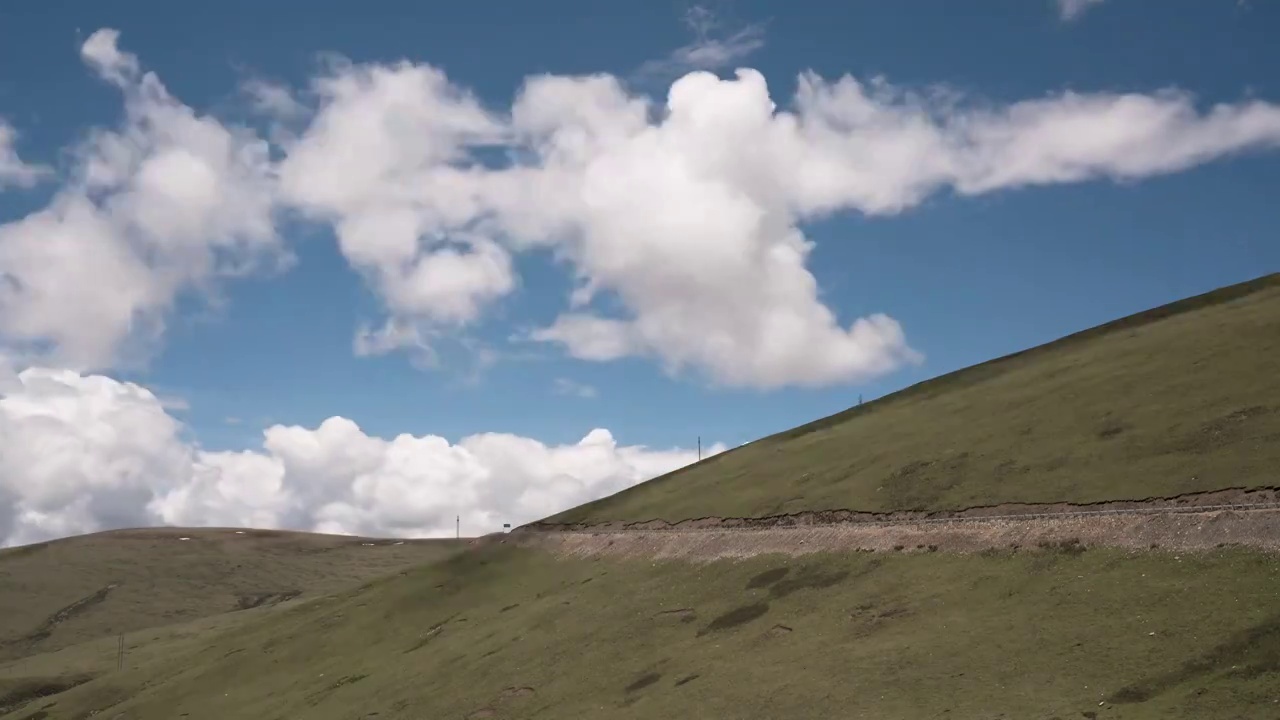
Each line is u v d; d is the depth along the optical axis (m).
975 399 116.50
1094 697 47.97
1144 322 124.75
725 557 96.31
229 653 139.75
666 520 116.06
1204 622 50.75
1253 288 120.31
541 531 136.50
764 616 78.19
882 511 87.56
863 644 64.94
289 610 159.12
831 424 140.88
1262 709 41.91
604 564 113.62
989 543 72.38
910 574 74.06
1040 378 113.62
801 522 94.75
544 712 75.31
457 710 83.12
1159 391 87.94
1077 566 63.38
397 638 116.88
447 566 137.62
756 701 62.28
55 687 164.62
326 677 111.06
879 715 54.09
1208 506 61.66
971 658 57.00
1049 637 55.88
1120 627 53.84
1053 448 84.56
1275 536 55.25
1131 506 66.88
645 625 86.88
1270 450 65.94
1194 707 43.88
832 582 79.44
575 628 93.38
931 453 97.75
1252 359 87.00
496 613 110.81
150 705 124.00
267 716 103.88
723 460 142.00
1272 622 48.16
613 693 74.00
